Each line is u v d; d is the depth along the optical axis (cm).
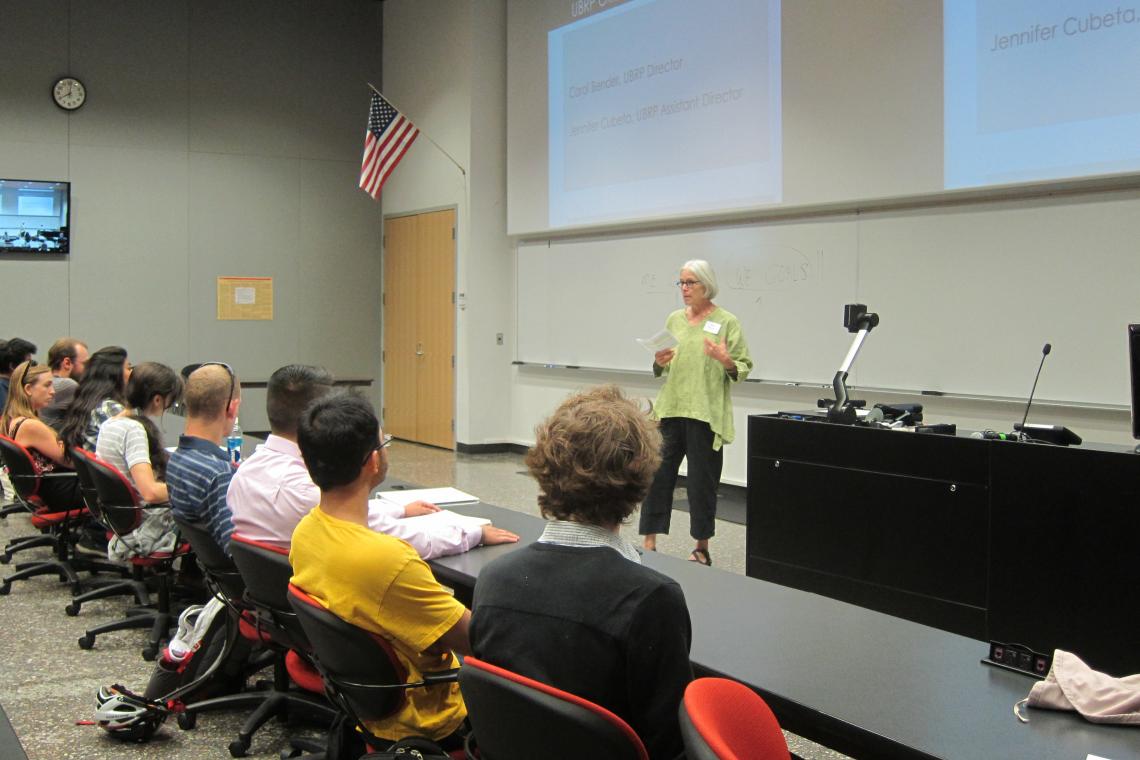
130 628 342
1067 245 429
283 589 201
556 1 718
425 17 848
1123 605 275
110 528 340
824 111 521
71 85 798
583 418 133
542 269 762
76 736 260
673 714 119
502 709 119
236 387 278
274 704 256
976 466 312
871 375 513
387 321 931
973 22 451
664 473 424
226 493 246
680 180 616
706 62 593
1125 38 398
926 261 485
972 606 314
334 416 172
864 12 498
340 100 916
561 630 122
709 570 206
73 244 808
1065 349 432
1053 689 130
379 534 173
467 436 803
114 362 401
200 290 860
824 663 148
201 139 856
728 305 596
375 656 167
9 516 555
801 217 547
